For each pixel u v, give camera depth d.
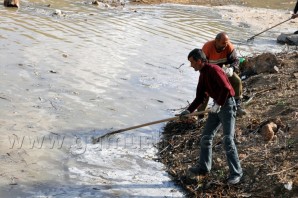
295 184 5.43
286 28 15.59
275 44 13.32
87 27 13.07
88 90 8.73
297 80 8.77
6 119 7.27
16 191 5.57
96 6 16.16
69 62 10.05
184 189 5.87
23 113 7.54
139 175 6.13
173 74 10.05
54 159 6.34
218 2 19.72
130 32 13.00
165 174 6.20
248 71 9.85
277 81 8.88
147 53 11.24
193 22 15.12
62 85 8.81
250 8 18.84
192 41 12.64
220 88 5.46
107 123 7.50
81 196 5.58
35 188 5.66
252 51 12.25
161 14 15.91
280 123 6.75
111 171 6.18
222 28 14.70
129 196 5.65
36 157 6.34
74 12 14.84
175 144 6.89
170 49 11.74
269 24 16.02
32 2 15.70
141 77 9.66
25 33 11.86
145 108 8.22
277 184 5.53
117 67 10.09
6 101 7.88
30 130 7.03
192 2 19.11
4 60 9.73
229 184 5.77
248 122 7.07
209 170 5.94
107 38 12.16
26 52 10.38
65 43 11.34
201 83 5.67
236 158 5.68
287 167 5.77
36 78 9.00
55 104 7.99
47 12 14.45
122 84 9.20
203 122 7.31
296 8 12.52
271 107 7.53
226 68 6.73
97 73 9.61
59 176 5.96
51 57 10.23
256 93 8.40
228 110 5.59
